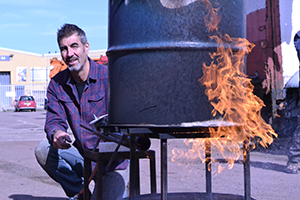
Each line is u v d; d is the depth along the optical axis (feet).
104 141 7.98
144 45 6.02
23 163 18.54
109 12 6.75
